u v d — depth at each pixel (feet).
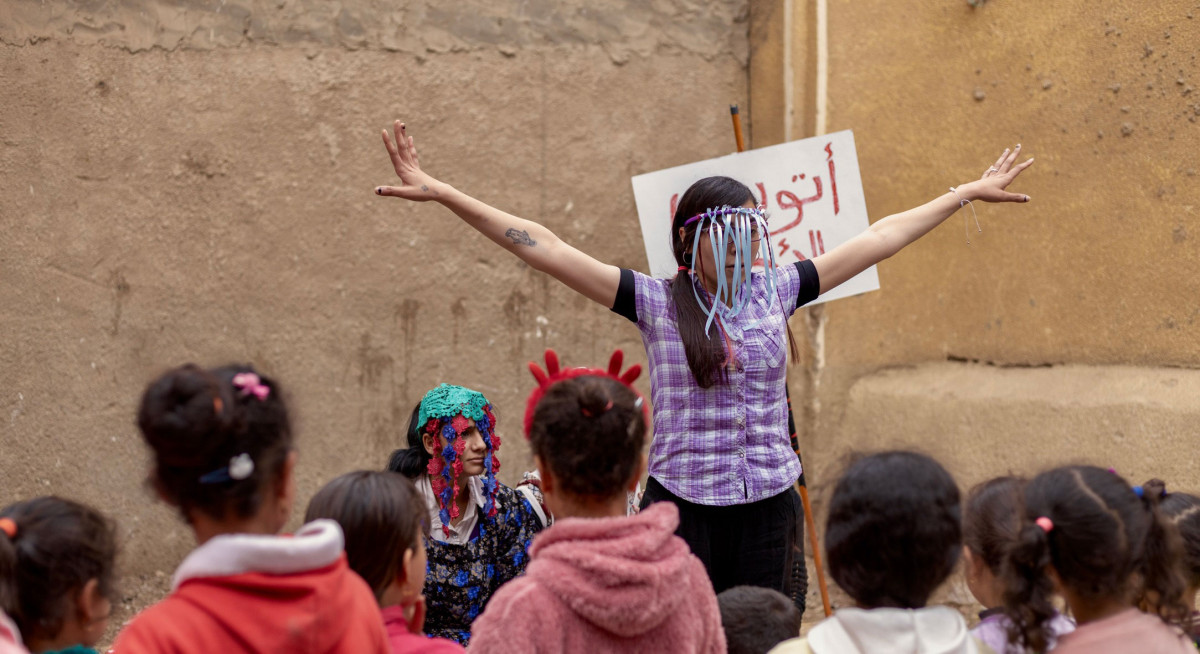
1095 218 14.64
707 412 9.20
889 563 6.32
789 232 13.52
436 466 10.30
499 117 18.15
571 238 18.44
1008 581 6.50
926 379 17.13
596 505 6.72
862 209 13.33
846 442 18.16
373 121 17.60
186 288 16.85
